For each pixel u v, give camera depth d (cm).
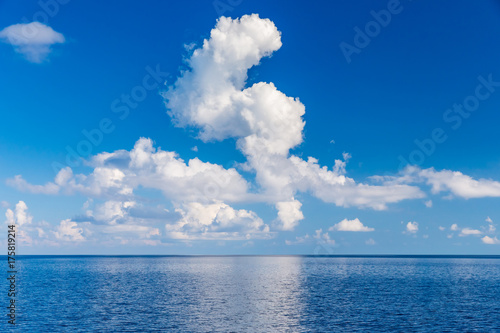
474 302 6600
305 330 4531
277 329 4578
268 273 15038
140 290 8506
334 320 5069
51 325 4775
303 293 7981
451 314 5456
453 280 11250
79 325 4769
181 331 4472
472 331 4466
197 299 7012
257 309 5906
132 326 4716
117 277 12512
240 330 4528
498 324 4809
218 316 5338
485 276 13038
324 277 12712
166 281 10950
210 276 13175
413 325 4766
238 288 8981
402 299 6994
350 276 13188
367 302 6612
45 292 8094
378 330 4516
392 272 15675
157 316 5334
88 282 10519
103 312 5631
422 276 13075
